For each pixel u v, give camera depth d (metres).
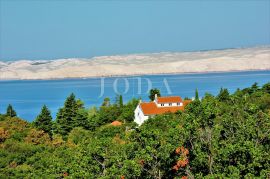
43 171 82.88
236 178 47.41
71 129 169.38
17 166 90.94
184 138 57.94
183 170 56.03
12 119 141.50
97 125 185.75
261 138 56.06
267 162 51.03
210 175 49.78
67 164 69.81
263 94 151.25
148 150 54.78
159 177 54.22
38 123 163.88
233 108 70.00
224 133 59.34
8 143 106.69
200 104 64.25
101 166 59.88
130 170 53.81
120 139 102.88
